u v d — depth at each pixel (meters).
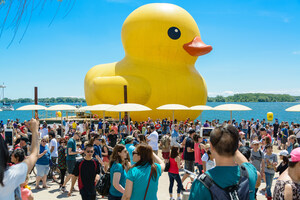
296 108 10.90
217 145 1.95
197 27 28.42
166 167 6.77
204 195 1.87
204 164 7.06
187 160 7.84
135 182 3.41
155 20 26.69
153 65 27.36
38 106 15.96
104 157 9.02
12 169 1.88
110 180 4.70
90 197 5.17
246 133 20.14
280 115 70.06
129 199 3.43
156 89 26.61
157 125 19.55
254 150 6.66
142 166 3.47
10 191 1.84
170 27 26.66
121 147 4.54
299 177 2.76
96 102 26.02
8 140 9.01
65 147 8.08
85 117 29.59
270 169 6.63
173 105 18.11
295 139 10.92
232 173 1.92
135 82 25.69
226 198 1.84
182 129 18.41
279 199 2.73
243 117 61.66
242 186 1.91
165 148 9.70
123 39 28.61
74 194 7.43
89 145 5.18
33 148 2.12
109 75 27.70
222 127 2.02
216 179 1.88
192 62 28.69
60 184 7.98
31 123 2.19
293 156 2.74
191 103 27.41
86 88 29.20
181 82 27.09
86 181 5.16
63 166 7.94
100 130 19.91
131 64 27.61
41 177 8.01
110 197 4.60
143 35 26.92
